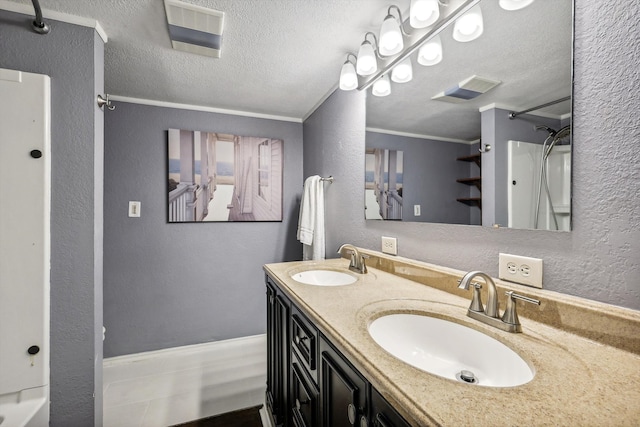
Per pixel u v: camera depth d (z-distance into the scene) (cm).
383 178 152
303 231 217
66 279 131
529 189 84
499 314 82
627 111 64
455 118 109
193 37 145
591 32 70
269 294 160
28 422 112
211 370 210
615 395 49
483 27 97
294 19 133
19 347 120
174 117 233
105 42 149
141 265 224
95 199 137
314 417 93
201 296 242
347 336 72
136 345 223
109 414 163
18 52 124
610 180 67
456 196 109
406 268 131
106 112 215
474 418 44
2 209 118
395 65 133
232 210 248
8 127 119
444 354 84
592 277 71
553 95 78
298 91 213
